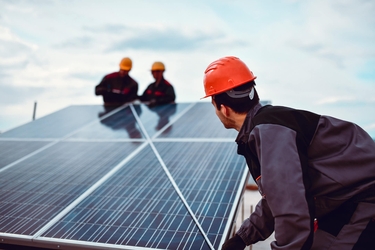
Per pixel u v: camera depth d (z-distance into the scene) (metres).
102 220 2.51
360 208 1.77
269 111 1.84
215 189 2.84
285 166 1.60
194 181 3.02
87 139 4.54
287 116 1.80
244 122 1.93
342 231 1.77
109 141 4.37
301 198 1.54
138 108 6.04
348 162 1.79
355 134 1.88
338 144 1.82
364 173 1.78
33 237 2.34
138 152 3.85
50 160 3.87
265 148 1.67
